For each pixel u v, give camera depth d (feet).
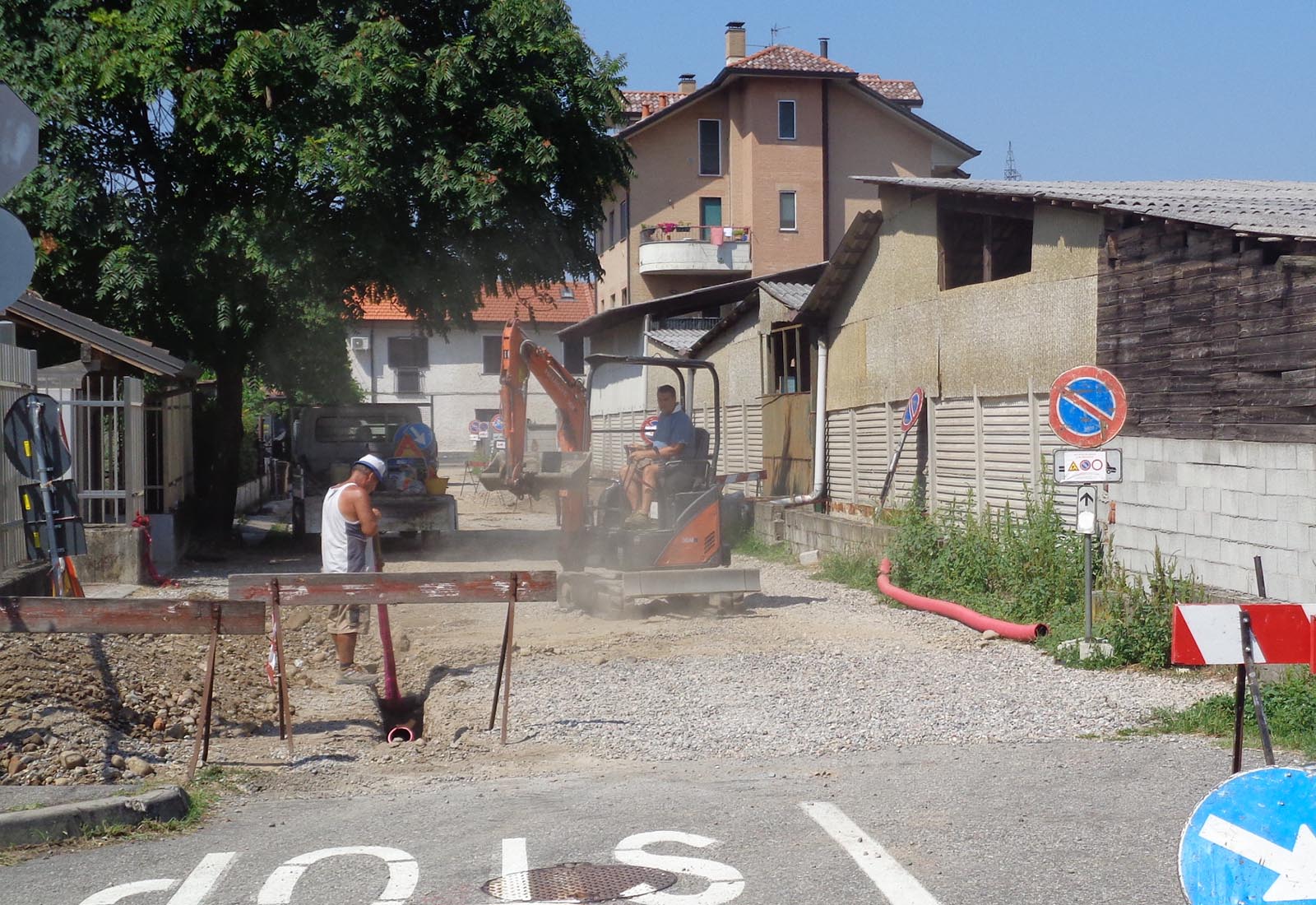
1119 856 18.78
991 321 52.26
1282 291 34.68
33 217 68.44
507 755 27.37
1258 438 35.91
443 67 68.49
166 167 72.64
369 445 89.51
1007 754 26.13
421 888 17.94
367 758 27.50
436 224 73.15
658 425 50.26
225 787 24.34
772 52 171.53
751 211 168.04
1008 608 44.06
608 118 77.36
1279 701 28.19
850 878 17.94
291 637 44.16
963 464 55.26
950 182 53.31
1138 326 42.04
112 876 18.65
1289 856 13.94
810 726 29.17
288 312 75.20
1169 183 56.95
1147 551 41.86
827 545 64.85
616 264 183.11
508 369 59.62
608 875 18.31
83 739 25.95
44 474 36.04
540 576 28.84
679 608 48.88
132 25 67.31
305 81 68.18
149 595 52.01
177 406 71.92
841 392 70.18
